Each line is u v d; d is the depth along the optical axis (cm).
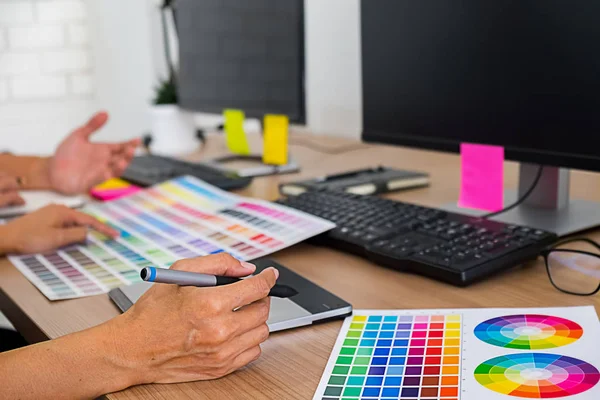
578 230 100
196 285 69
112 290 89
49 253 110
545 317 73
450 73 110
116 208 134
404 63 118
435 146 115
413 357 67
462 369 64
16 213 138
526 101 99
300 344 73
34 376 69
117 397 66
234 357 67
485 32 103
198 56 181
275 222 110
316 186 133
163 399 65
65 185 151
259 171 157
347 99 192
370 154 172
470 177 109
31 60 283
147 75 299
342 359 68
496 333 70
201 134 207
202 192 135
